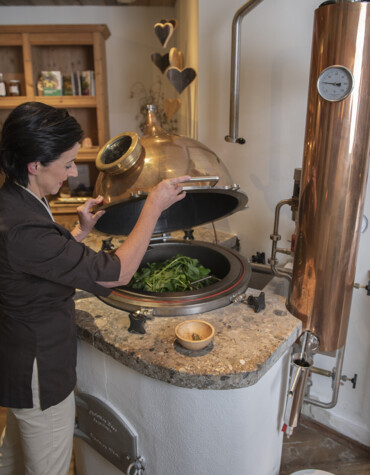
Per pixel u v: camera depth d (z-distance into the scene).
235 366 1.04
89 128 3.52
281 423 1.47
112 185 1.25
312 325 1.36
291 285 1.41
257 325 1.24
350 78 1.10
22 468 1.39
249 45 1.79
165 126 3.48
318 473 1.60
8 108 3.19
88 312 1.34
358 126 1.15
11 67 3.33
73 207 3.27
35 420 1.11
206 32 1.94
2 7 3.29
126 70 3.41
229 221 2.14
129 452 1.32
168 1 3.16
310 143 1.22
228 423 1.12
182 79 2.00
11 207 0.97
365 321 1.69
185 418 1.15
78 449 1.60
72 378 1.16
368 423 1.79
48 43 3.02
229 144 2.00
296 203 1.46
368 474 1.68
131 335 1.20
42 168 0.99
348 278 1.31
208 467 1.19
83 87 3.22
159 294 1.34
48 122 0.94
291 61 1.67
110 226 1.51
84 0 3.16
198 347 1.10
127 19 3.31
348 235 1.25
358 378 1.78
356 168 1.19
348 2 1.06
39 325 1.05
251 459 1.23
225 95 1.96
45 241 0.93
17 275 0.97
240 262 1.56
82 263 0.96
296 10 1.60
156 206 1.07
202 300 1.31
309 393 1.91
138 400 1.23
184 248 1.75
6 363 1.06
